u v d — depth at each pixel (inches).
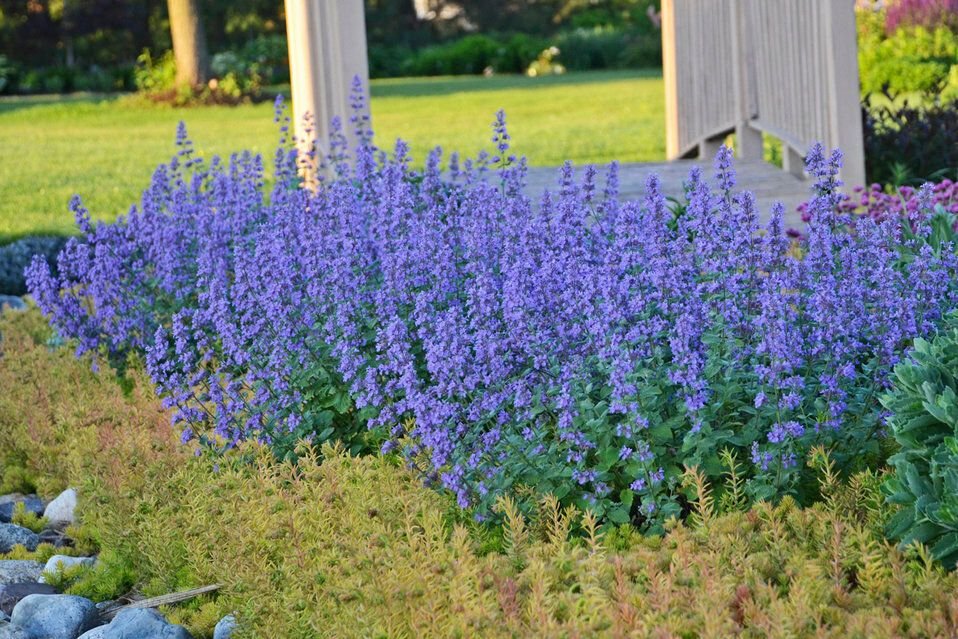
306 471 167.2
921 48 757.3
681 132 444.8
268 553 152.4
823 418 154.9
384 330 186.7
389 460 177.6
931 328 168.6
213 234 243.8
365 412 182.4
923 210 189.0
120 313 253.1
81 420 217.9
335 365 193.0
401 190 205.2
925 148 403.2
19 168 757.3
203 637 154.5
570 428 150.9
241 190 267.0
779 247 163.9
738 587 118.9
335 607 132.6
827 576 125.6
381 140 841.5
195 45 1202.0
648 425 151.6
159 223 259.9
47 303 251.6
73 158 800.9
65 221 561.0
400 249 193.8
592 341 160.4
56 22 1427.2
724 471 152.7
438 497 157.1
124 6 1435.8
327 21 333.4
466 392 159.2
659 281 160.1
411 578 130.3
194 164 278.2
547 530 151.2
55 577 176.9
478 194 209.6
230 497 164.6
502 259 180.5
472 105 1075.3
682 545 129.3
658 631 109.2
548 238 183.5
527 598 124.6
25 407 234.8
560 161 703.1
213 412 205.0
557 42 1530.5
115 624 150.9
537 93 1164.5
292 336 190.9
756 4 379.6
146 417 213.8
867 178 408.8
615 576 126.3
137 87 1357.0
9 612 168.7
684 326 149.8
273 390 191.0
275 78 1344.7
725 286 163.8
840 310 156.9
